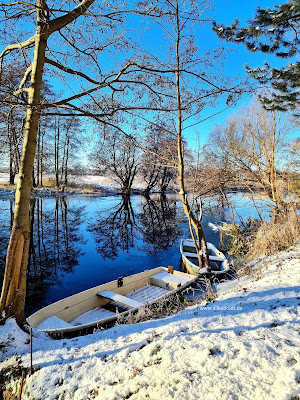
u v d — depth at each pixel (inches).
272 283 175.8
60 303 208.1
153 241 543.2
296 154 427.2
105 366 104.7
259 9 239.8
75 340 135.2
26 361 116.5
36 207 867.4
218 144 468.4
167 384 85.9
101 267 387.2
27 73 169.3
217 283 271.3
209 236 579.2
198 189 369.7
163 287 282.0
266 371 84.0
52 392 95.7
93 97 160.1
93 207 949.8
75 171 1392.7
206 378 85.5
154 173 1270.9
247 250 416.2
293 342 98.2
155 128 256.1
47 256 429.1
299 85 277.3
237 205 566.3
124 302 215.5
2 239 479.5
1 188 990.4
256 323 120.6
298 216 341.1
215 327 122.6
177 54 233.6
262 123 439.2
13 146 184.9
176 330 123.6
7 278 137.6
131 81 161.3
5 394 104.5
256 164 437.4
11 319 137.6
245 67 281.6
